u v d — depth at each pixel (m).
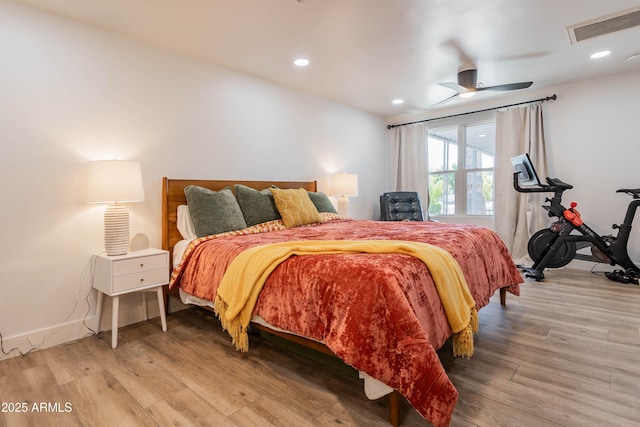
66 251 2.33
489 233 2.71
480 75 3.70
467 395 1.59
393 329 1.32
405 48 2.96
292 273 1.68
